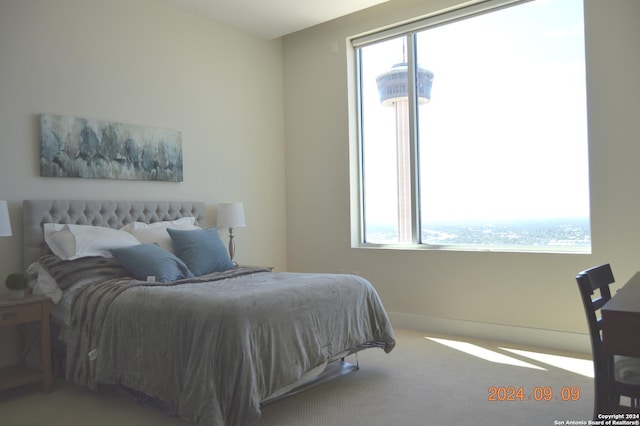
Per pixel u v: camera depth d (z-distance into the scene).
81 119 3.89
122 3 4.23
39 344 3.34
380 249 4.98
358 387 3.08
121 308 2.83
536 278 4.01
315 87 5.48
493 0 4.25
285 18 4.96
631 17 3.55
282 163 5.73
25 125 3.59
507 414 2.63
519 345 4.04
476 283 4.34
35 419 2.66
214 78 5.01
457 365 3.51
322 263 5.45
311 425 2.52
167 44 4.59
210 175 4.95
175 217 4.50
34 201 3.53
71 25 3.88
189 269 3.72
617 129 3.61
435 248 4.71
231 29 5.20
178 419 2.64
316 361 2.80
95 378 2.85
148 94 4.41
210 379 2.31
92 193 3.98
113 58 4.15
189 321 2.50
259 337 2.49
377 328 3.35
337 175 5.30
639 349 1.29
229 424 2.29
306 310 2.82
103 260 3.40
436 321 4.59
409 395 2.93
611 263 3.64
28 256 3.48
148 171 4.34
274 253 5.62
